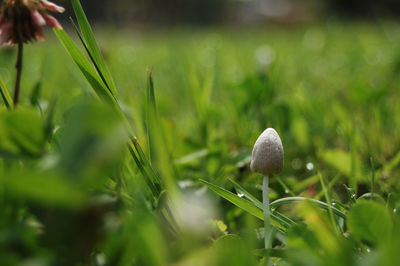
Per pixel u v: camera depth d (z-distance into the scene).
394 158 0.30
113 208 0.16
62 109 0.33
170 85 0.64
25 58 0.91
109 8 5.06
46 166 0.12
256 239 0.18
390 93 0.51
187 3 6.20
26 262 0.13
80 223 0.13
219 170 0.28
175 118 0.43
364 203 0.15
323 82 0.64
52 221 0.13
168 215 0.18
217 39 2.03
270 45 1.45
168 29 4.32
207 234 0.19
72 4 0.20
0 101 0.26
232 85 0.40
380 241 0.15
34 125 0.14
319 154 0.31
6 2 0.20
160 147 0.19
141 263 0.15
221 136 0.36
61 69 0.69
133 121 0.30
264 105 0.41
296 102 0.42
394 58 0.69
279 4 4.88
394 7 3.61
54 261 0.13
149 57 1.13
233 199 0.19
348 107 0.46
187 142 0.29
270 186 0.26
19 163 0.17
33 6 0.20
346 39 1.50
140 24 4.96
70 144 0.11
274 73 0.44
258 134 0.34
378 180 0.27
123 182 0.20
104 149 0.11
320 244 0.15
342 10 3.98
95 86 0.20
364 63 0.81
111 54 0.60
